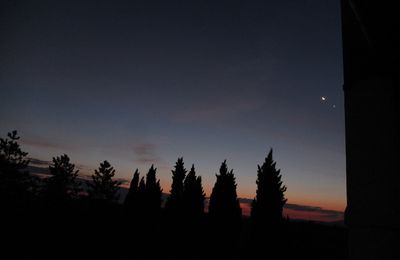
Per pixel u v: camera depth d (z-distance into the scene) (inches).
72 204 1255.5
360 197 80.0
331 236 863.1
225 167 770.2
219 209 734.5
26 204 1127.6
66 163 1321.4
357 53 90.2
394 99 75.6
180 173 952.3
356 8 68.7
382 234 71.6
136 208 1008.9
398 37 71.3
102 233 991.6
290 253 616.1
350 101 90.1
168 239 859.4
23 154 1182.9
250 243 582.2
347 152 87.9
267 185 599.2
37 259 754.2
